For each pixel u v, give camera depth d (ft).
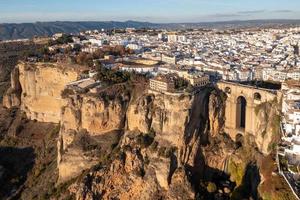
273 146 645.10
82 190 645.10
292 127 630.33
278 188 526.57
